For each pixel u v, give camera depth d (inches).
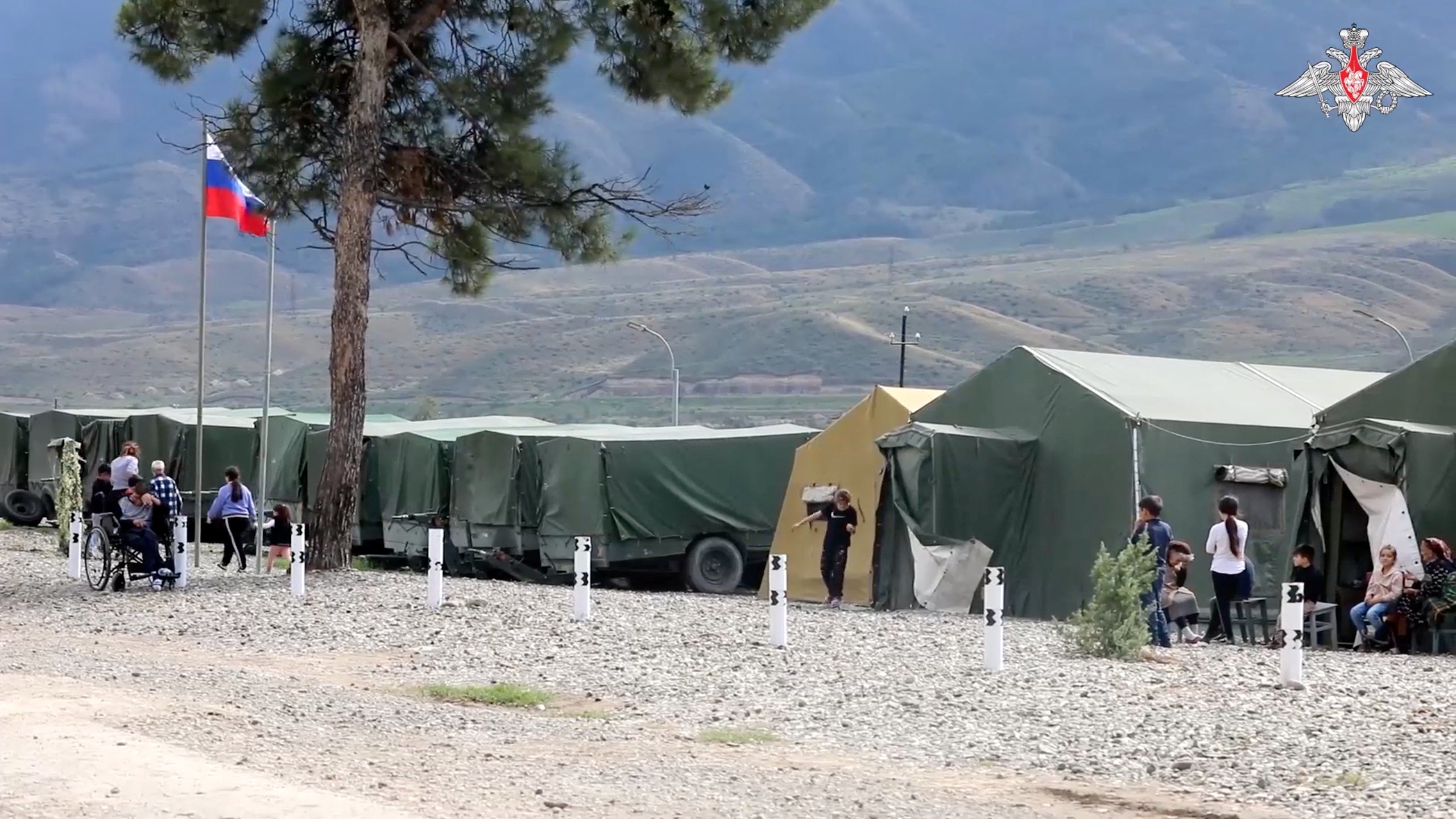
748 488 1343.5
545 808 390.3
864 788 427.5
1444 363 941.2
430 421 1760.6
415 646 759.7
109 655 708.0
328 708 558.9
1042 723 541.0
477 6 1143.0
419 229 1173.7
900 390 1189.7
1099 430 1048.8
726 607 982.4
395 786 412.8
